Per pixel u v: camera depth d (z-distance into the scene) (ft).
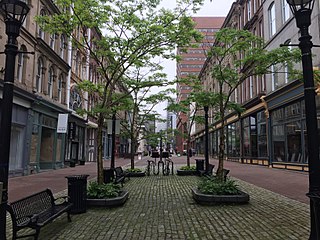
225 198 28.84
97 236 19.38
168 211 26.55
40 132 69.92
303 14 16.84
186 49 35.65
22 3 17.33
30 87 64.18
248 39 34.71
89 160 123.85
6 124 16.48
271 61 32.45
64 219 23.82
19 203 17.88
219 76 36.70
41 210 20.29
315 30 54.90
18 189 39.93
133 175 58.59
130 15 31.45
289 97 65.10
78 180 25.93
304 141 60.18
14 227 16.76
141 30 31.94
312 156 15.67
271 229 20.51
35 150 67.05
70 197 25.59
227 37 35.09
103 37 33.71
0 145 16.26
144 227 21.47
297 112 63.46
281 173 59.47
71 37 35.78
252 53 34.86
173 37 32.12
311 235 15.65
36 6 66.23
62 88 87.15
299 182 44.42
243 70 42.88
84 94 107.55
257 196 33.47
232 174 58.54
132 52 35.12
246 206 28.19
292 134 65.87
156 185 44.88
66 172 68.95
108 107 35.19
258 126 87.97
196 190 32.14
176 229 20.93
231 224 21.97
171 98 63.57
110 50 35.01
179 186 43.52
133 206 28.81
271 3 78.54
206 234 19.69
